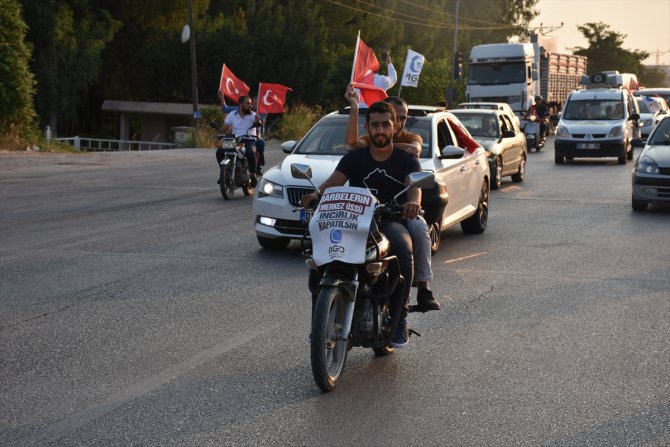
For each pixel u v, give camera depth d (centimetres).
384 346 670
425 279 705
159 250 1229
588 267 1137
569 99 3306
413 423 567
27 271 1071
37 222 1503
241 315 859
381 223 670
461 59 4522
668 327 827
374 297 640
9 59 3588
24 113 3650
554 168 2911
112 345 750
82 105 5272
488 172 1455
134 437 541
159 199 1869
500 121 2305
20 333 787
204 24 5709
